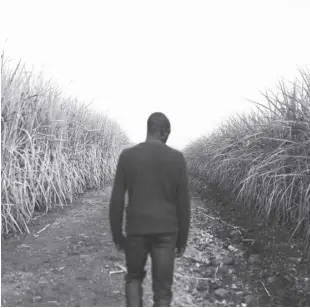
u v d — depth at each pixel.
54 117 6.10
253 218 5.73
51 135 5.69
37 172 5.49
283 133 5.20
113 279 3.50
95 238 4.73
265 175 5.30
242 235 5.10
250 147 6.07
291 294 3.36
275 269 3.91
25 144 5.23
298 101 4.85
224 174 7.68
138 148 2.55
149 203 2.45
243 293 3.39
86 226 5.25
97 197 7.56
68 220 5.47
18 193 4.71
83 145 8.25
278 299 3.27
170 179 2.48
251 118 6.43
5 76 4.88
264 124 5.83
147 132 2.67
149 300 3.09
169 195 2.49
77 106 8.32
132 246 2.48
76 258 4.01
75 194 7.32
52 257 3.98
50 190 5.96
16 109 4.86
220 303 3.17
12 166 4.71
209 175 9.49
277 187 4.81
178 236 2.60
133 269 2.55
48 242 4.43
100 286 3.33
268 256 4.26
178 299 3.17
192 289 3.43
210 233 5.39
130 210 2.48
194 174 12.33
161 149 2.53
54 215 5.68
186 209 2.52
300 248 4.31
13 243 4.28
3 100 4.70
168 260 2.45
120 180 2.52
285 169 5.01
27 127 5.25
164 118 2.66
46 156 5.77
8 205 4.41
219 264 4.11
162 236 2.45
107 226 5.35
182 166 2.51
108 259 4.03
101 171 9.77
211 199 7.84
